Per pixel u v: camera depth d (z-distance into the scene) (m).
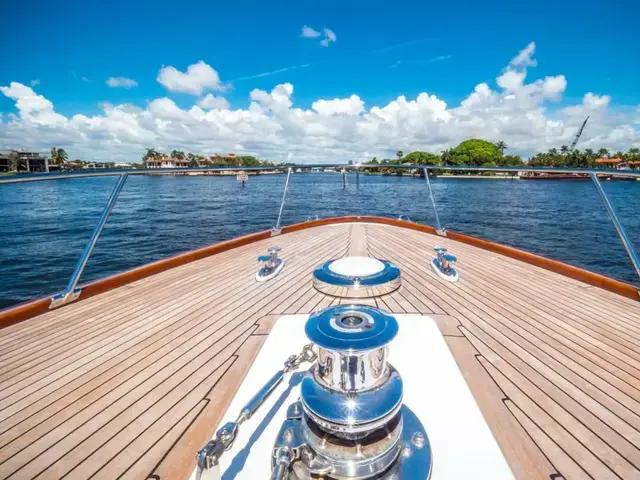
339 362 0.81
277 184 59.53
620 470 1.30
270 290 3.12
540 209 25.55
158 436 1.48
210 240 14.05
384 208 25.66
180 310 2.75
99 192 39.03
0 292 8.34
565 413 1.61
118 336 2.35
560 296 2.99
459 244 4.85
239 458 1.13
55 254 11.64
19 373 1.95
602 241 14.77
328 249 4.59
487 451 1.16
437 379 1.51
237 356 2.08
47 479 1.30
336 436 0.83
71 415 1.62
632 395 1.74
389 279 2.63
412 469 0.93
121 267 10.27
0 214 20.86
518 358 2.05
